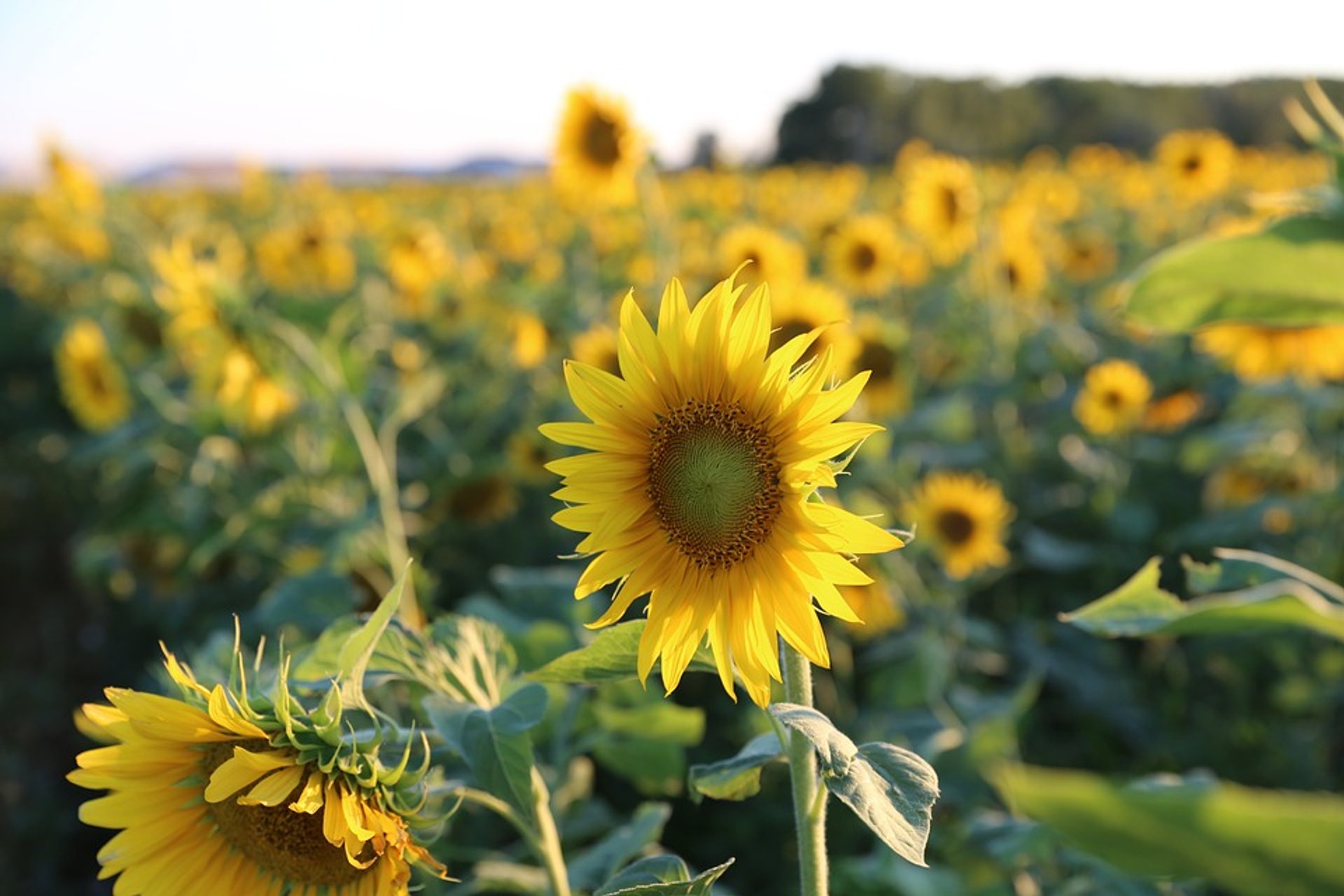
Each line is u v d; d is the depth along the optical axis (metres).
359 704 1.71
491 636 2.07
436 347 10.77
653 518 1.83
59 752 6.76
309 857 1.79
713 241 13.11
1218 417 8.28
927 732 4.43
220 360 4.80
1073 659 5.87
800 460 1.74
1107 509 6.85
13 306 16.81
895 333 6.81
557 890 1.94
